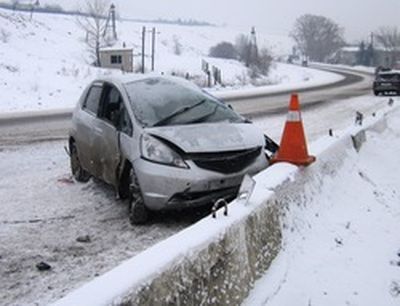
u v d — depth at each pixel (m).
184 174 5.19
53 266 4.44
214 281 3.43
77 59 45.34
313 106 21.69
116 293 2.65
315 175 6.10
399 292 4.20
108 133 6.24
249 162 5.64
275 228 4.55
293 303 3.86
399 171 8.63
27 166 8.83
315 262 4.58
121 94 6.38
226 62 66.88
